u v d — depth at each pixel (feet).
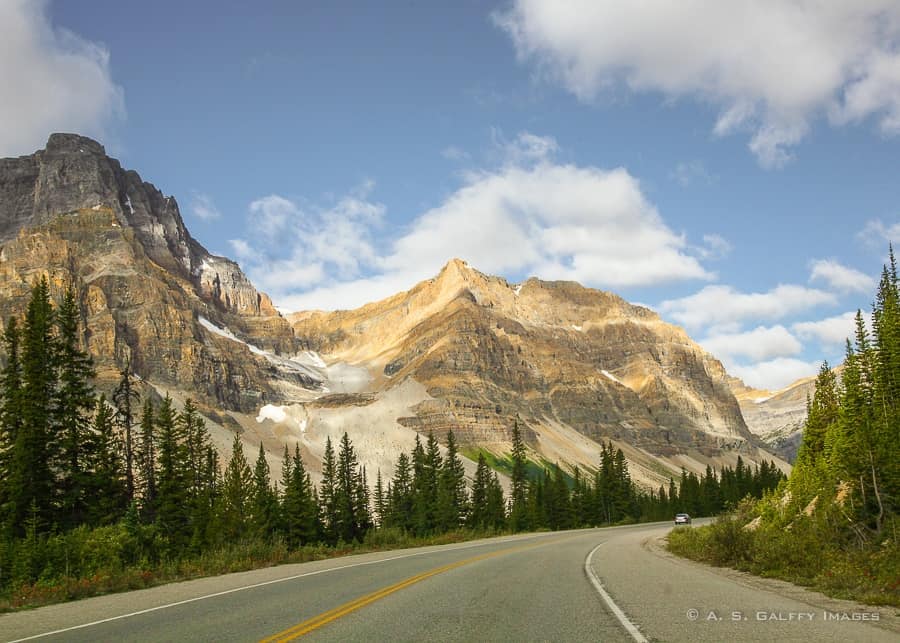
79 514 177.78
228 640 34.32
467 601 48.19
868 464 97.86
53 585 66.90
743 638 33.86
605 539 177.99
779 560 71.87
